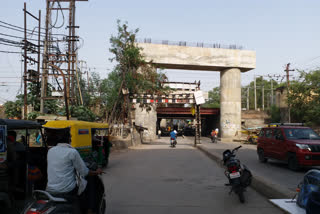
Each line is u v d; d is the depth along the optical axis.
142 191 7.49
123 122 27.55
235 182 6.30
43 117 15.29
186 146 28.95
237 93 42.84
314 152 10.49
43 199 3.60
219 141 40.88
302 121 42.16
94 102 35.62
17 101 25.92
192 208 5.87
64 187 3.71
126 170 11.40
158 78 27.64
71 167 3.81
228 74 42.78
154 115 39.56
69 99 24.44
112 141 21.64
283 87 47.41
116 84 28.05
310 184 5.33
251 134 35.62
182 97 28.05
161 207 5.94
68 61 25.12
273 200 6.17
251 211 5.62
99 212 4.56
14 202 4.94
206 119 61.84
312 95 39.50
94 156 11.08
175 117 59.72
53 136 3.93
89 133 10.62
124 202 6.34
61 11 23.97
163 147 26.59
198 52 40.91
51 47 24.67
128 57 26.45
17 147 6.08
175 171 11.14
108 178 9.51
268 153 13.20
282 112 47.69
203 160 15.24
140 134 33.97
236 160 6.71
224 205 6.10
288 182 8.74
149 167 12.32
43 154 6.86
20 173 5.64
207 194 7.14
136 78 26.91
